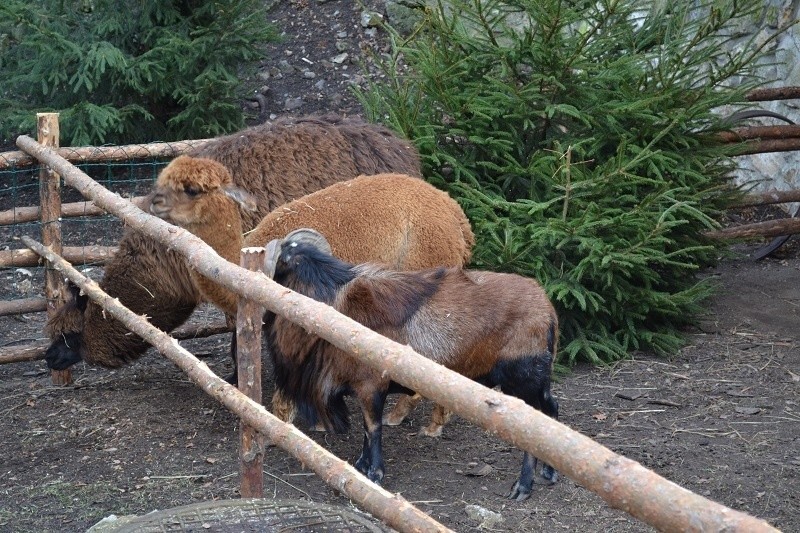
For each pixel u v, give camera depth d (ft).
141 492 15.33
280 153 18.75
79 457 16.92
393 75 23.98
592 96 22.25
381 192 17.38
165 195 16.74
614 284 21.54
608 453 6.79
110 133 32.53
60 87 32.09
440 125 23.43
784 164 32.94
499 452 17.10
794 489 15.42
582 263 20.85
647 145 22.09
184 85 31.83
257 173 18.44
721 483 15.65
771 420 18.60
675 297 22.00
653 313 23.29
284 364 15.34
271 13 40.78
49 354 20.35
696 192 23.09
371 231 16.92
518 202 21.44
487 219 21.90
